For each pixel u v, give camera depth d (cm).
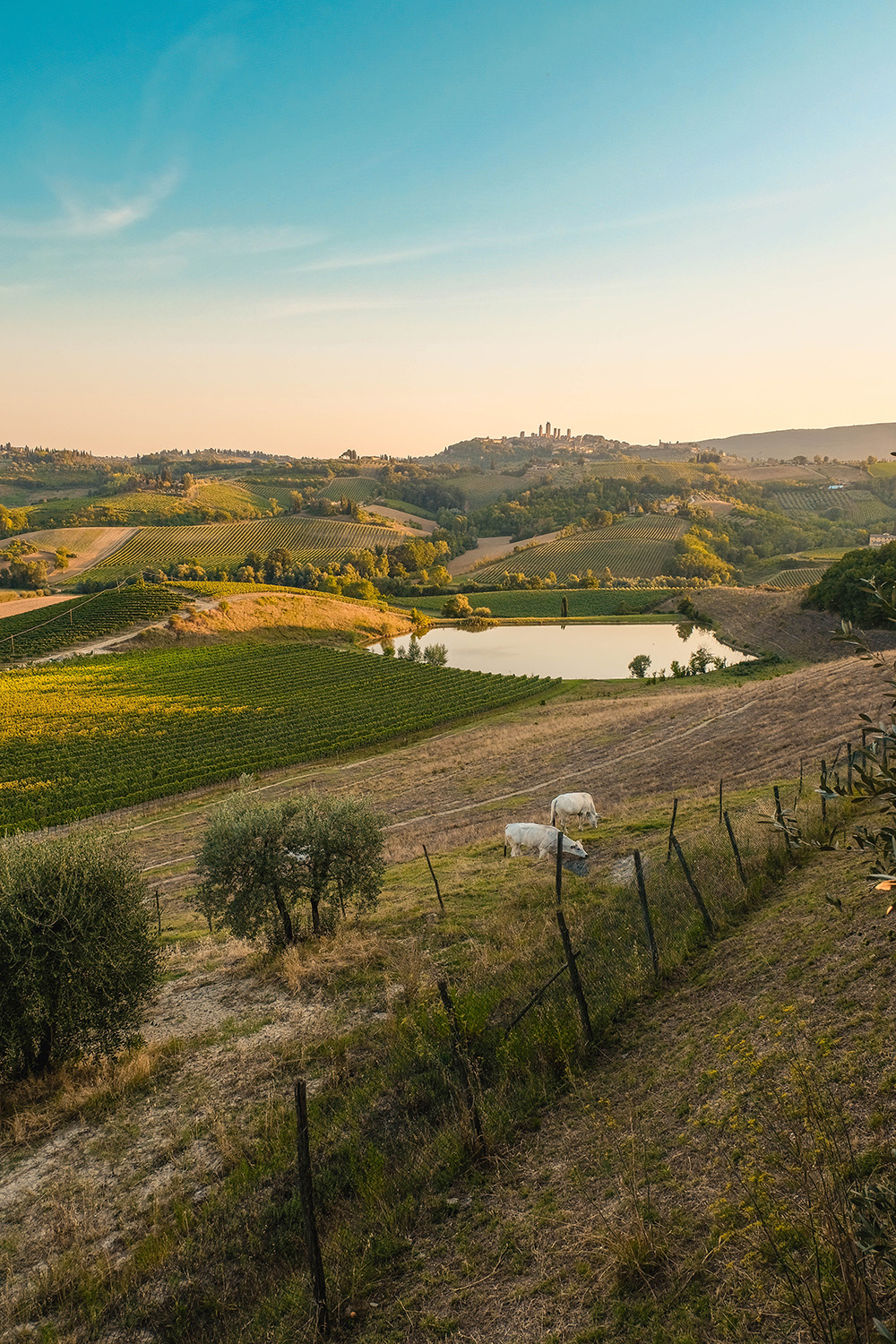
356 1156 863
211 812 1761
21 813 4559
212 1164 914
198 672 8950
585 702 6544
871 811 1491
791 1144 620
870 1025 751
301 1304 664
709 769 3212
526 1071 939
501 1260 656
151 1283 740
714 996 980
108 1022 1227
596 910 1467
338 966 1441
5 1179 959
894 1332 363
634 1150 729
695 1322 517
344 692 7806
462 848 2512
